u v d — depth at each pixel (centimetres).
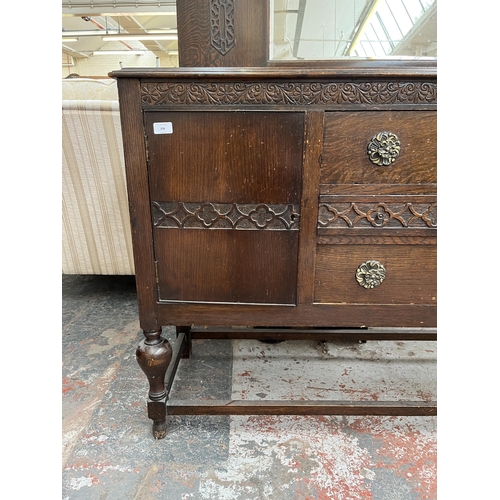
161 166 69
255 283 76
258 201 71
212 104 66
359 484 73
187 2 72
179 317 78
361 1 78
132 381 106
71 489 71
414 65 76
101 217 141
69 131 124
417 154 68
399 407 83
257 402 84
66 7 496
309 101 65
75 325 140
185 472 75
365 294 76
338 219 71
